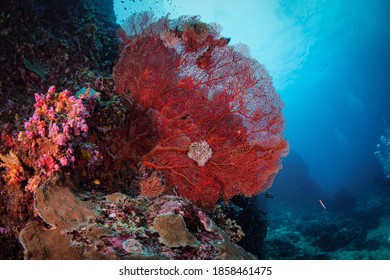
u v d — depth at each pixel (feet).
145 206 4.98
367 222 26.45
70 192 4.55
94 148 5.50
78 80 8.56
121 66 6.35
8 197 4.70
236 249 4.85
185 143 6.08
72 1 10.27
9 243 4.44
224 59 5.91
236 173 6.13
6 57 7.29
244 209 14.15
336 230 24.71
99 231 3.89
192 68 5.88
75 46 9.64
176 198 5.35
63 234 3.78
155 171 6.47
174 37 5.87
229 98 5.89
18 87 7.53
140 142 6.40
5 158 4.73
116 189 5.83
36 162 4.74
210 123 6.01
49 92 5.30
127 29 6.72
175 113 6.02
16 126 6.15
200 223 4.96
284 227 29.63
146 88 5.89
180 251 4.14
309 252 21.07
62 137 4.65
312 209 37.17
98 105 6.18
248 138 6.07
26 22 8.06
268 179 6.53
